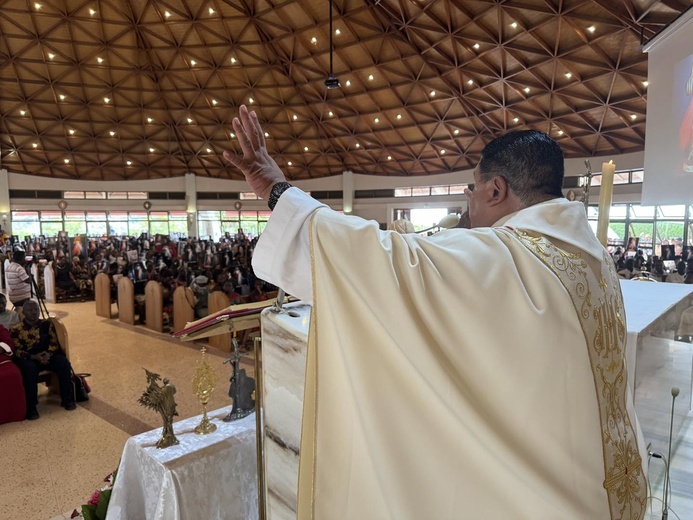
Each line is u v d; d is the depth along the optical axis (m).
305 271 0.70
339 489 0.63
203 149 17.59
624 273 8.57
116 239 16.22
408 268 0.61
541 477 0.57
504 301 0.60
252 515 1.66
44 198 17.45
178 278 8.20
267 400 1.11
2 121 14.83
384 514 0.59
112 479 1.79
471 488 0.57
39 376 3.65
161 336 6.02
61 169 17.52
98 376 4.34
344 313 0.63
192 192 18.80
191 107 15.13
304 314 1.09
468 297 0.60
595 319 0.66
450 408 0.57
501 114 12.73
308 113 15.00
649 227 12.85
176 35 12.02
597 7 7.99
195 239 17.14
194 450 1.51
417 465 0.59
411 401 0.59
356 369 0.61
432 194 17.41
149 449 1.52
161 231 19.14
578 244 0.70
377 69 12.20
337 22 10.69
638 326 1.07
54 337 3.72
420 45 10.96
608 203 1.47
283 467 1.07
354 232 0.65
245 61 12.88
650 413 1.21
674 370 1.46
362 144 16.44
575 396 0.61
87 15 11.34
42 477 2.59
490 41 9.77
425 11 9.45
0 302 4.23
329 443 0.64
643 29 7.87
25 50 12.29
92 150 16.80
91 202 18.12
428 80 12.16
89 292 9.33
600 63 9.53
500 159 0.80
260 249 0.72
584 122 12.07
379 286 0.61
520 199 0.80
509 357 0.58
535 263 0.64
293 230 0.69
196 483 1.47
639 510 0.71
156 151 17.44
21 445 2.98
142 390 3.97
